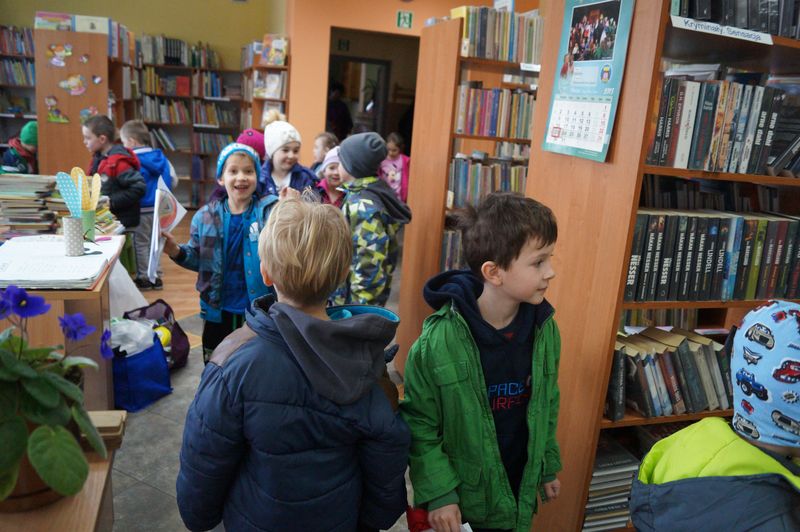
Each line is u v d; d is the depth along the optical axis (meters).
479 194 3.69
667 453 1.17
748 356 1.07
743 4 1.76
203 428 1.16
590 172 1.92
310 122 7.61
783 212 2.19
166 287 5.48
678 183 2.05
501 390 1.57
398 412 1.54
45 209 2.51
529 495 1.57
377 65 11.14
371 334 1.20
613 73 1.80
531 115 3.81
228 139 9.38
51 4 8.55
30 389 0.94
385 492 1.29
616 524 2.02
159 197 2.46
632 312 2.46
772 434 1.04
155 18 9.02
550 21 2.14
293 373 1.16
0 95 8.33
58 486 0.91
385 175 6.11
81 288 1.80
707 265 1.88
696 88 1.72
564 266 2.04
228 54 9.38
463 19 3.30
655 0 1.65
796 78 2.15
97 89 5.75
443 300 1.54
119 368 3.13
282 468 1.16
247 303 2.82
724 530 1.01
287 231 1.20
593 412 1.88
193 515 1.25
